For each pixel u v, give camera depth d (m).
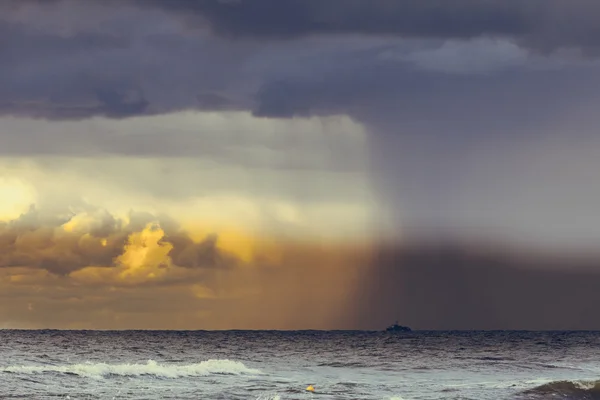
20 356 124.00
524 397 75.69
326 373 107.69
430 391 80.25
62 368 87.00
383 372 111.81
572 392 78.44
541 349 199.75
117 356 136.75
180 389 77.50
